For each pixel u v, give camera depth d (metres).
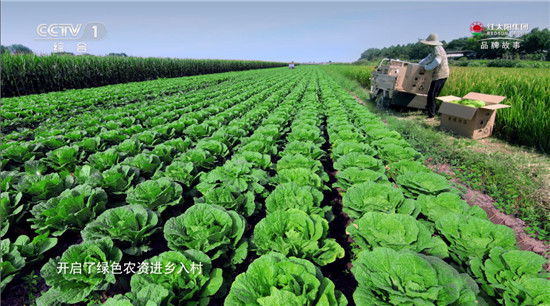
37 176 4.27
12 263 3.01
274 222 2.93
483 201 4.79
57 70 17.72
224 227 3.03
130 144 5.84
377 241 2.78
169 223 3.10
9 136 7.26
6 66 14.86
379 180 4.06
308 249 2.81
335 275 3.34
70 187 4.38
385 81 11.55
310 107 9.88
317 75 36.38
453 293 2.00
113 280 2.80
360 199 3.48
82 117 9.39
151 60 27.78
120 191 4.36
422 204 3.46
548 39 46.81
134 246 3.28
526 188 4.73
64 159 5.34
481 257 2.64
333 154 5.33
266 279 2.24
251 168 4.70
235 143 6.66
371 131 6.47
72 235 3.93
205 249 2.90
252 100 12.59
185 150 6.12
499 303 2.32
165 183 4.08
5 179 4.18
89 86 20.50
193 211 3.21
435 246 2.77
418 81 10.48
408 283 2.10
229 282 3.06
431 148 7.05
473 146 7.16
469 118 7.43
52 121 9.04
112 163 5.17
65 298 2.68
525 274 2.27
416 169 4.41
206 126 7.35
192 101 12.99
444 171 6.03
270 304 1.99
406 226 2.83
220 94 16.47
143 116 9.23
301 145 5.32
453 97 8.73
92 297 2.94
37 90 16.86
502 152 6.62
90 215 3.73
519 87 9.12
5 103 10.90
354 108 10.26
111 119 8.90
